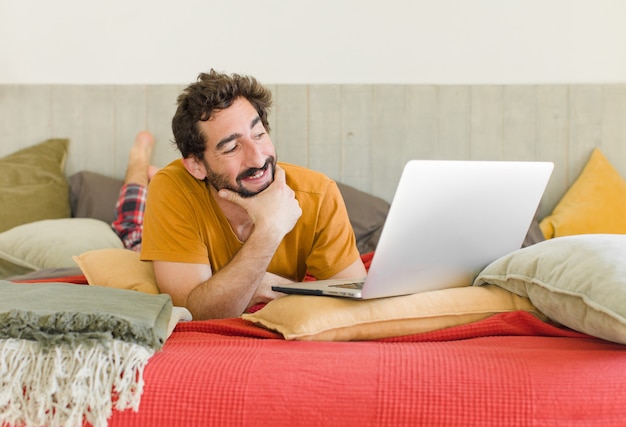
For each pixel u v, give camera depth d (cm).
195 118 156
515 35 307
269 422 99
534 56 306
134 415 101
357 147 304
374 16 307
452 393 100
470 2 306
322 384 102
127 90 306
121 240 269
